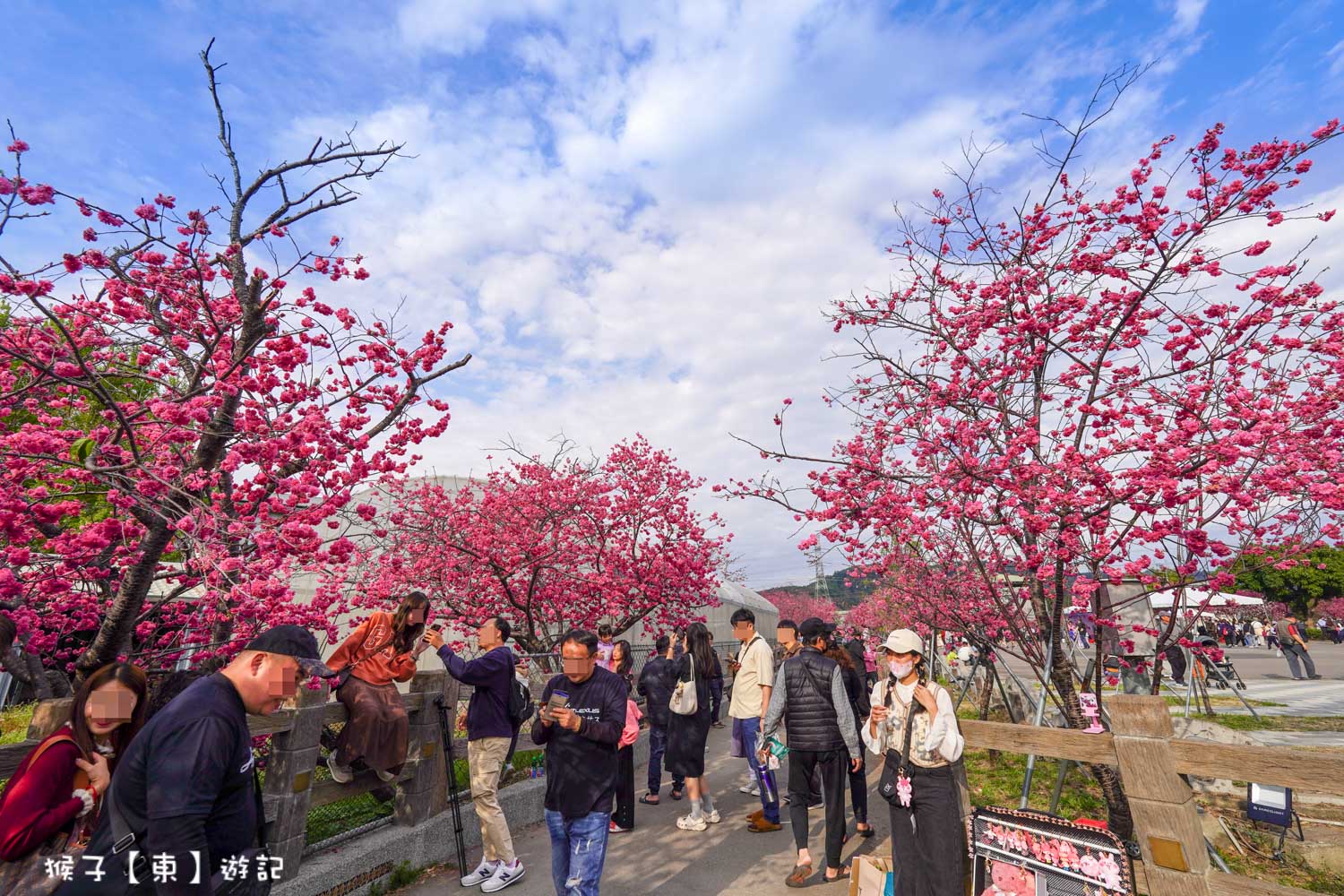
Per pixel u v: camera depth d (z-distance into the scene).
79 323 5.13
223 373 4.60
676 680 7.04
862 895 4.08
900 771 3.82
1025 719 8.27
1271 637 23.30
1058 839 3.36
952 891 3.56
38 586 5.02
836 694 4.89
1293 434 4.52
